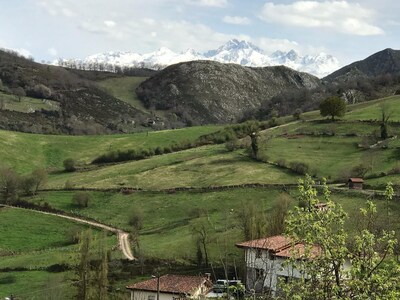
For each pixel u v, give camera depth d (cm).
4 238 10956
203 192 12631
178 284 6391
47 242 10856
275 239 5794
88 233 6938
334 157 13975
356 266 1744
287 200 8325
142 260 8344
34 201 13300
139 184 14225
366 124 16100
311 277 1803
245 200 11506
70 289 7294
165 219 11612
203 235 8394
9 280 8050
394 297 1645
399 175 11250
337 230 1855
